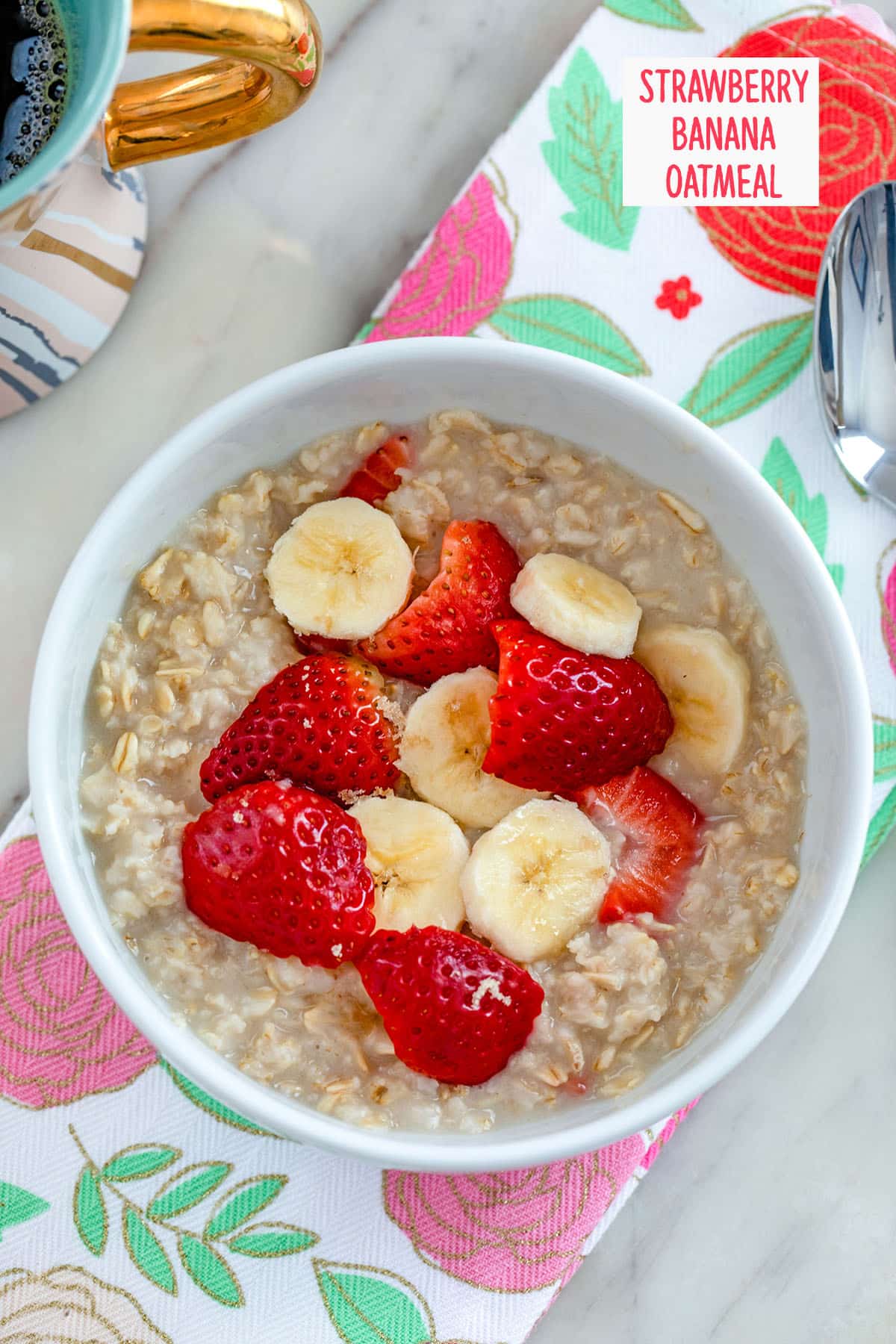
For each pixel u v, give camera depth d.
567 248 0.57
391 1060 0.51
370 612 0.52
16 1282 0.55
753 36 0.58
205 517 0.52
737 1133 0.58
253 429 0.52
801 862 0.52
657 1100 0.49
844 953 0.58
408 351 0.51
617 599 0.52
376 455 0.53
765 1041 0.58
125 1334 0.55
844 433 0.57
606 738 0.51
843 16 0.58
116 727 0.52
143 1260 0.55
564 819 0.52
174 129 0.51
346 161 0.59
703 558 0.53
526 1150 0.49
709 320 0.57
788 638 0.52
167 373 0.58
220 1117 0.55
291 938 0.50
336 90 0.59
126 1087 0.55
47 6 0.48
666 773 0.53
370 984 0.51
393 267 0.59
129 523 0.51
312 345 0.58
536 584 0.52
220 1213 0.55
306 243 0.58
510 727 0.51
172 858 0.51
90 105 0.47
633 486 0.53
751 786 0.52
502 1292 0.55
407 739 0.52
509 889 0.51
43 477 0.58
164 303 0.58
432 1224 0.55
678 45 0.58
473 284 0.57
